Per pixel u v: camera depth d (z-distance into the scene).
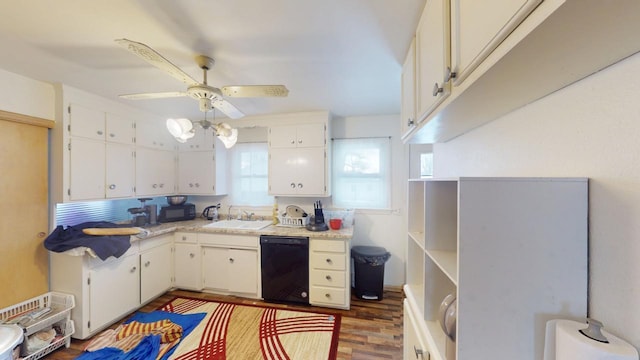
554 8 0.41
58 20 1.25
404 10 1.19
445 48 0.86
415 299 1.36
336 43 1.48
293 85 2.14
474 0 0.68
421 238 1.35
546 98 0.80
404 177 3.12
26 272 2.01
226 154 3.57
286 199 3.41
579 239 0.67
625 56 0.56
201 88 1.59
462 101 0.85
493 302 0.71
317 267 2.64
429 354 1.01
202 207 3.67
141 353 1.87
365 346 2.02
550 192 0.68
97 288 2.17
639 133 0.54
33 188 2.05
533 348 0.70
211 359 1.85
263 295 2.76
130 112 2.76
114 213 2.89
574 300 0.68
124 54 1.61
